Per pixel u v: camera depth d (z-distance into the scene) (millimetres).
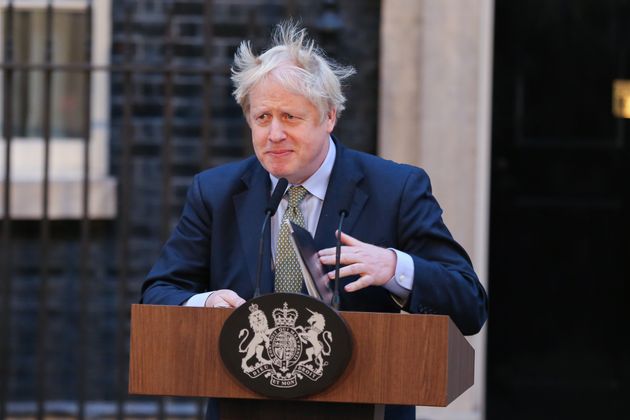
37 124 15188
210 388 6375
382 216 7719
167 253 8078
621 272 16016
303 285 7562
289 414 6570
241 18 14852
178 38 14867
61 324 14719
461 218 14711
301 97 7133
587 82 16109
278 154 7188
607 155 16078
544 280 16016
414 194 7801
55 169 15078
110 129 15000
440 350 6172
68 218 14680
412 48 14719
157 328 6418
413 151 14742
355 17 14977
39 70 14203
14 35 15164
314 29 14766
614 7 16109
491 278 16000
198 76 14852
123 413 13938
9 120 13961
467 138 14680
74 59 15148
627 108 16094
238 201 7891
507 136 16062
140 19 14930
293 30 7594
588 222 16062
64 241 14758
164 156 14570
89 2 14328
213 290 7879
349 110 14938
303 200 7738
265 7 14883
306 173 7555
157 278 7965
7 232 13977
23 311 14711
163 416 13898
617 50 16109
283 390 6211
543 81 16109
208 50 14109
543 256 16047
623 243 16047
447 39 14648
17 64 13914
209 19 14094
